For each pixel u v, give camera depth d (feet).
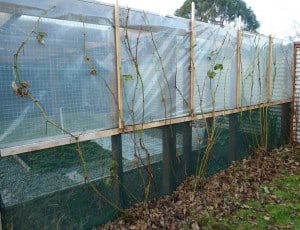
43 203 9.39
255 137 18.58
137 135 11.71
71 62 9.44
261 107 18.70
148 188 12.12
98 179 10.74
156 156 12.67
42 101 8.84
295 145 21.45
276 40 19.44
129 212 11.61
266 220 11.18
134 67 11.24
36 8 8.53
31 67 8.54
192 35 13.29
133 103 11.29
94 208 10.72
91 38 9.89
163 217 11.28
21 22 8.27
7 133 8.20
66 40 9.26
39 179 9.21
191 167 14.46
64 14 9.14
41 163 9.21
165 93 12.56
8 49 8.07
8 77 8.13
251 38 17.17
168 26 12.34
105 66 10.36
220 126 15.98
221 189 13.93
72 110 9.57
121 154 11.32
